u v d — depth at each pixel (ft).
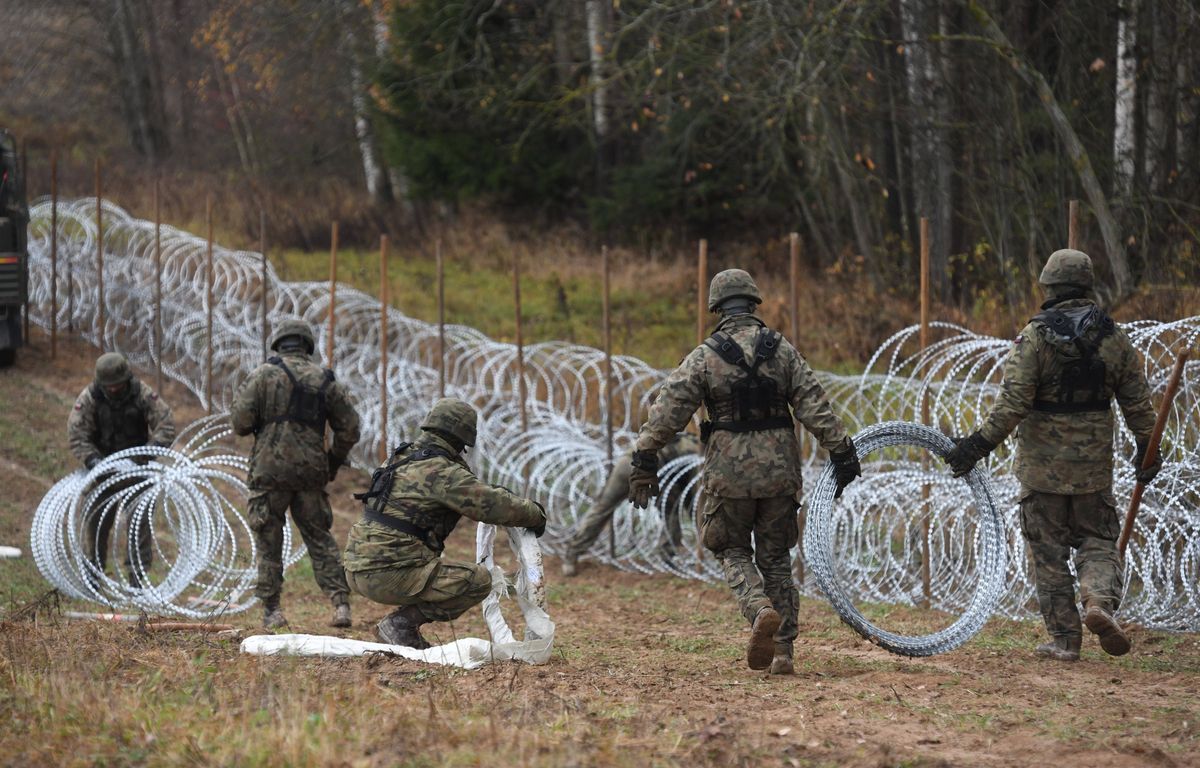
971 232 210.59
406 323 180.24
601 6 285.64
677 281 252.62
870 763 53.01
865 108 216.13
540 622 77.87
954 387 109.09
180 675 67.97
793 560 122.31
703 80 232.73
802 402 71.56
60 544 101.76
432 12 284.00
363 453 168.96
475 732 55.47
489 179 291.79
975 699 67.21
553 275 255.50
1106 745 56.13
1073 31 186.70
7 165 188.65
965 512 103.81
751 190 274.16
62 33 428.97
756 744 55.72
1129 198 163.73
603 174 294.87
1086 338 75.05
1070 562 79.36
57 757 52.70
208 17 371.76
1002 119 194.29
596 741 55.16
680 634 98.37
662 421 72.13
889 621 99.19
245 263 191.21
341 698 61.98
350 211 305.32
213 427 167.73
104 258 219.82
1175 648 83.92
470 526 150.61
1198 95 164.45
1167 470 92.32
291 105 369.71
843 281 233.35
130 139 409.69
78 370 196.13
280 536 95.30
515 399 166.40
